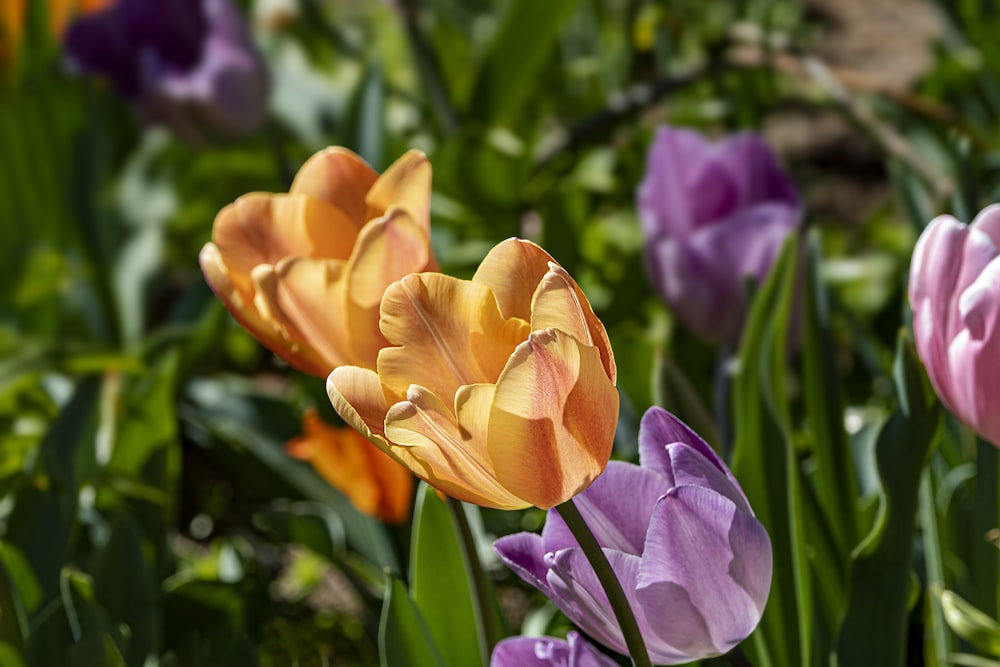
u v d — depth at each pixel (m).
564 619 0.89
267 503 1.49
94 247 1.81
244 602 0.96
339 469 0.91
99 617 0.85
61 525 0.93
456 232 1.71
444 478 0.68
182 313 1.69
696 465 0.70
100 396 1.13
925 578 0.93
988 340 0.71
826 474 0.91
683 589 0.69
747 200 1.07
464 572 0.85
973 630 0.78
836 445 0.91
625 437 1.05
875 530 0.81
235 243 0.74
